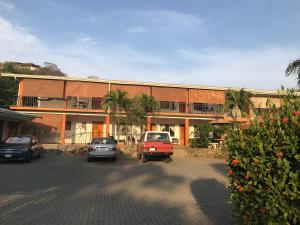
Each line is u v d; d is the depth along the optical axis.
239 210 4.55
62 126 30.08
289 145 3.75
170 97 33.09
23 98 31.30
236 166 4.57
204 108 34.69
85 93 31.31
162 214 7.08
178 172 14.45
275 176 3.86
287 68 16.05
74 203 8.08
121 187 10.52
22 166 16.09
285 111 4.34
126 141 31.19
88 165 17.31
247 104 29.84
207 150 23.67
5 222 6.31
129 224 6.31
